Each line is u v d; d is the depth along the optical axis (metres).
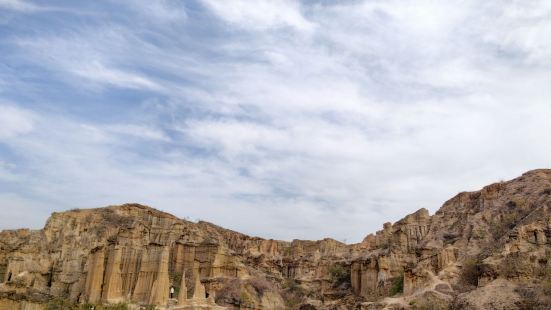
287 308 185.38
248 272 194.50
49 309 145.00
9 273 157.50
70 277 163.38
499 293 122.62
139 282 161.62
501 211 163.38
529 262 128.62
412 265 164.38
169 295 164.38
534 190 163.25
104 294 157.00
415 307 132.00
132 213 186.75
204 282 179.12
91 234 172.62
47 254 167.25
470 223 165.88
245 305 171.25
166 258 162.38
